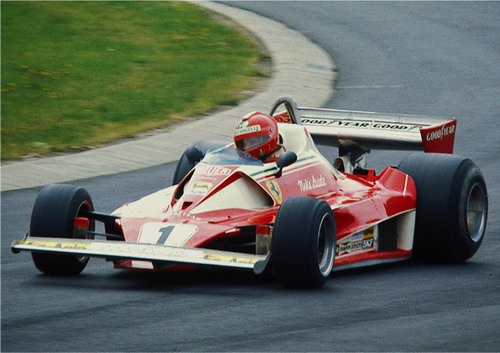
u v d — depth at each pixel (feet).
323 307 90.53
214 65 270.87
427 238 114.52
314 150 115.14
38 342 78.13
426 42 305.32
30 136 192.65
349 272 108.68
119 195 151.02
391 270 110.63
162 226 97.60
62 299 92.58
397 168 119.14
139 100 229.04
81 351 75.77
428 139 120.67
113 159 177.27
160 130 202.49
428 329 83.87
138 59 273.95
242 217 101.35
